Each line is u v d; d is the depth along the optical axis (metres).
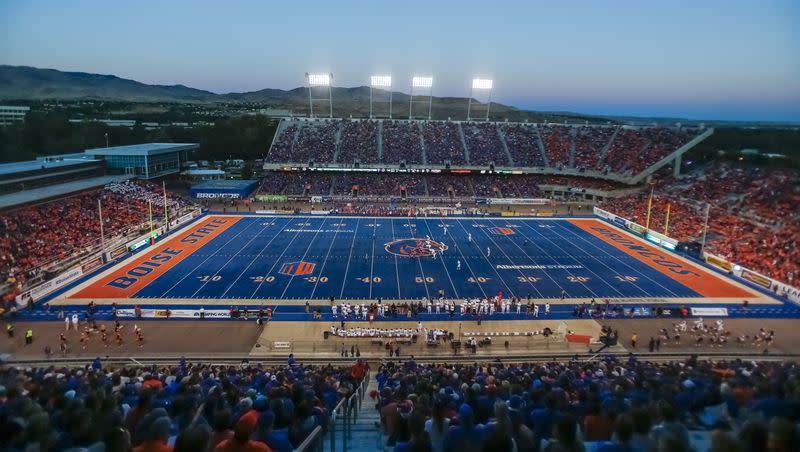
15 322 35.31
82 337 32.28
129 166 77.56
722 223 59.28
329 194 86.19
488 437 6.00
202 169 102.44
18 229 47.50
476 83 104.44
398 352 31.64
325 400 15.06
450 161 92.25
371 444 11.84
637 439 6.62
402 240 59.62
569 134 99.31
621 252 55.91
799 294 40.88
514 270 48.66
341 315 37.19
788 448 5.01
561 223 71.50
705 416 10.92
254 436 7.82
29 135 106.19
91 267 46.56
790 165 64.38
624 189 83.44
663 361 30.64
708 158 78.50
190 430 5.54
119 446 6.16
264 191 85.44
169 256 51.41
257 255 52.22
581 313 37.62
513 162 92.31
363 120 103.50
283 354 31.30
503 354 31.86
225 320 36.31
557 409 10.41
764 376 16.23
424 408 9.08
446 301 39.62
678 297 41.97
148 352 31.20
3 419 7.13
